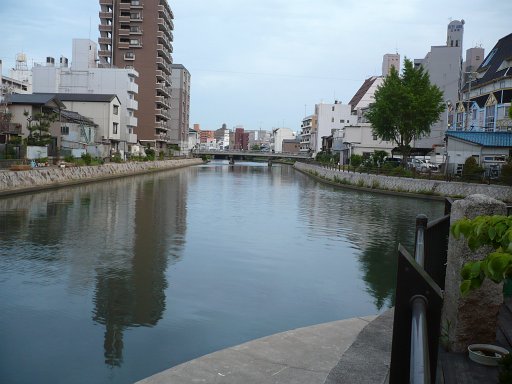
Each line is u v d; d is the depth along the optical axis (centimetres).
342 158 6925
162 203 2647
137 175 5122
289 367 461
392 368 212
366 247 1603
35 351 736
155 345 770
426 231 487
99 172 4156
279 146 17200
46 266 1218
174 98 9881
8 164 2942
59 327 832
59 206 2338
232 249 1498
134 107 6662
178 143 9944
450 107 5294
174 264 1283
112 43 7900
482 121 4234
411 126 4191
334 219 2259
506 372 322
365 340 460
